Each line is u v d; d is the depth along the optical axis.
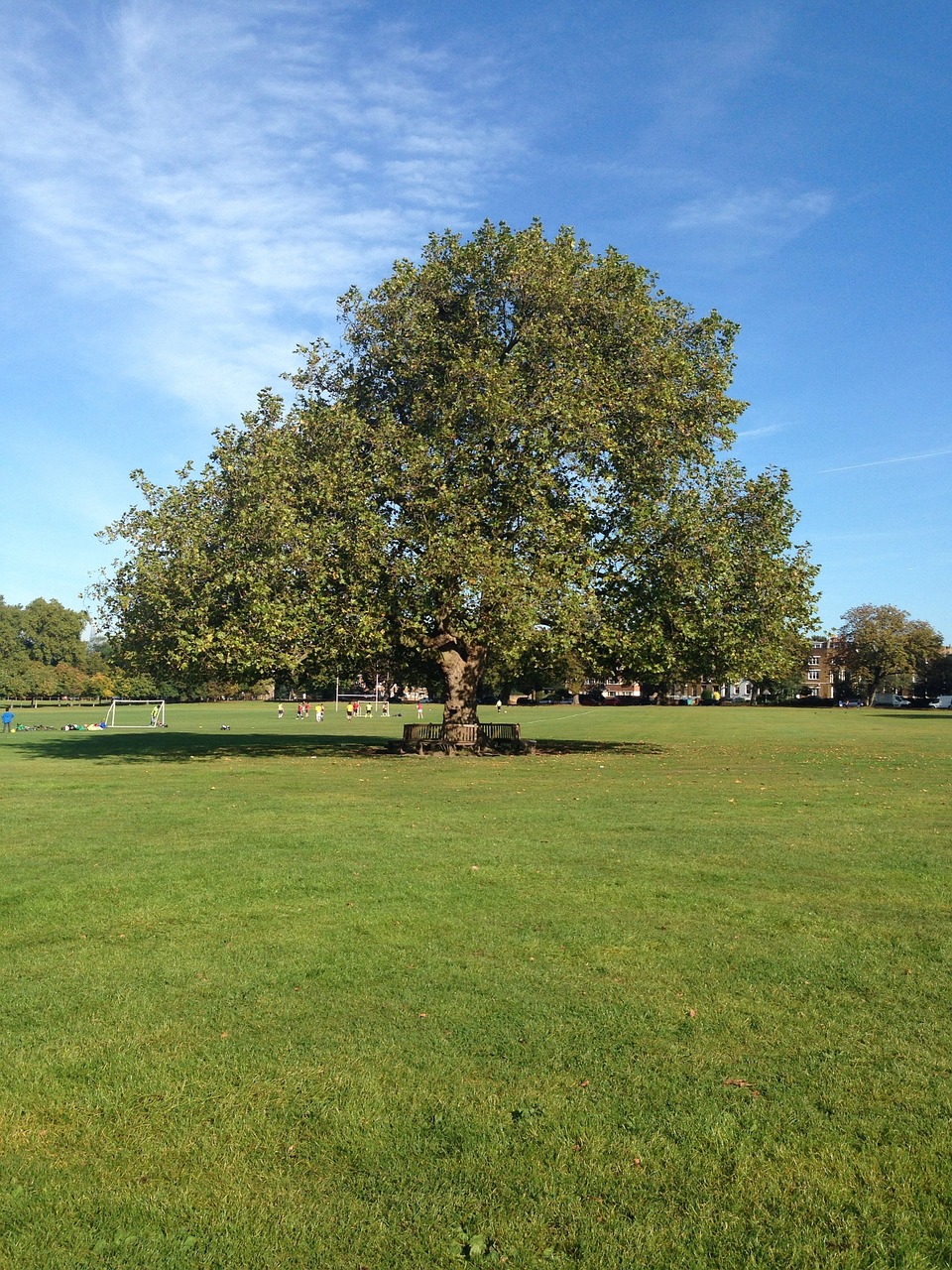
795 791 20.78
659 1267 4.20
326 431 30.47
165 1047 6.51
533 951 8.60
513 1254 4.28
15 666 118.44
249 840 14.01
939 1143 5.17
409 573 27.55
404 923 9.53
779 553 31.16
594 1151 5.11
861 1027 6.80
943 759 30.59
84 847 13.47
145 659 32.09
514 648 27.42
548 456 29.41
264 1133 5.35
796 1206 4.64
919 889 10.93
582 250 33.53
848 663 123.44
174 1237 4.43
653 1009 7.14
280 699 139.00
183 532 28.73
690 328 34.25
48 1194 4.79
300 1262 4.25
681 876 11.56
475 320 31.69
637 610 30.00
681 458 31.83
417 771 25.92
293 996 7.45
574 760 30.03
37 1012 7.16
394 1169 4.97
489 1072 6.07
